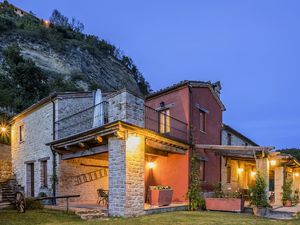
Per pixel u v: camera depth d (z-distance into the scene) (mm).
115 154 11117
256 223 10102
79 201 15000
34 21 78562
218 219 10781
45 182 16047
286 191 16531
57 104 15367
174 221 9867
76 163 15164
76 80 54438
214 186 16531
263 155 13508
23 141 19078
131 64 93688
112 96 12391
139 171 11328
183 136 15500
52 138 15344
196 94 16500
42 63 55688
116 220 9891
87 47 72312
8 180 19297
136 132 11312
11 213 11016
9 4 83875
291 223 10352
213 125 17984
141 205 11312
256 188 13266
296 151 34406
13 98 33438
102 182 16250
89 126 16359
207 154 16875
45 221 9812
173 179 15352
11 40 56500
